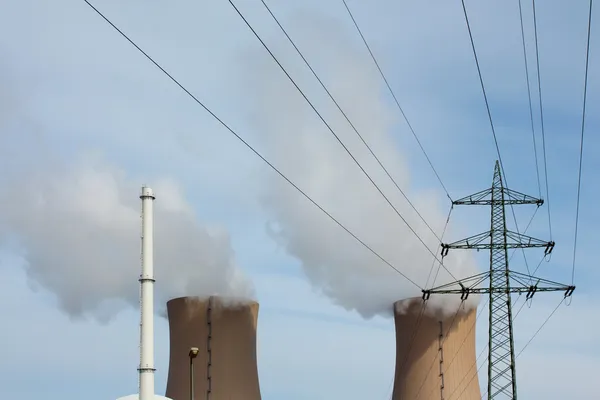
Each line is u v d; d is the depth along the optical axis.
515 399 54.53
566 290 53.78
